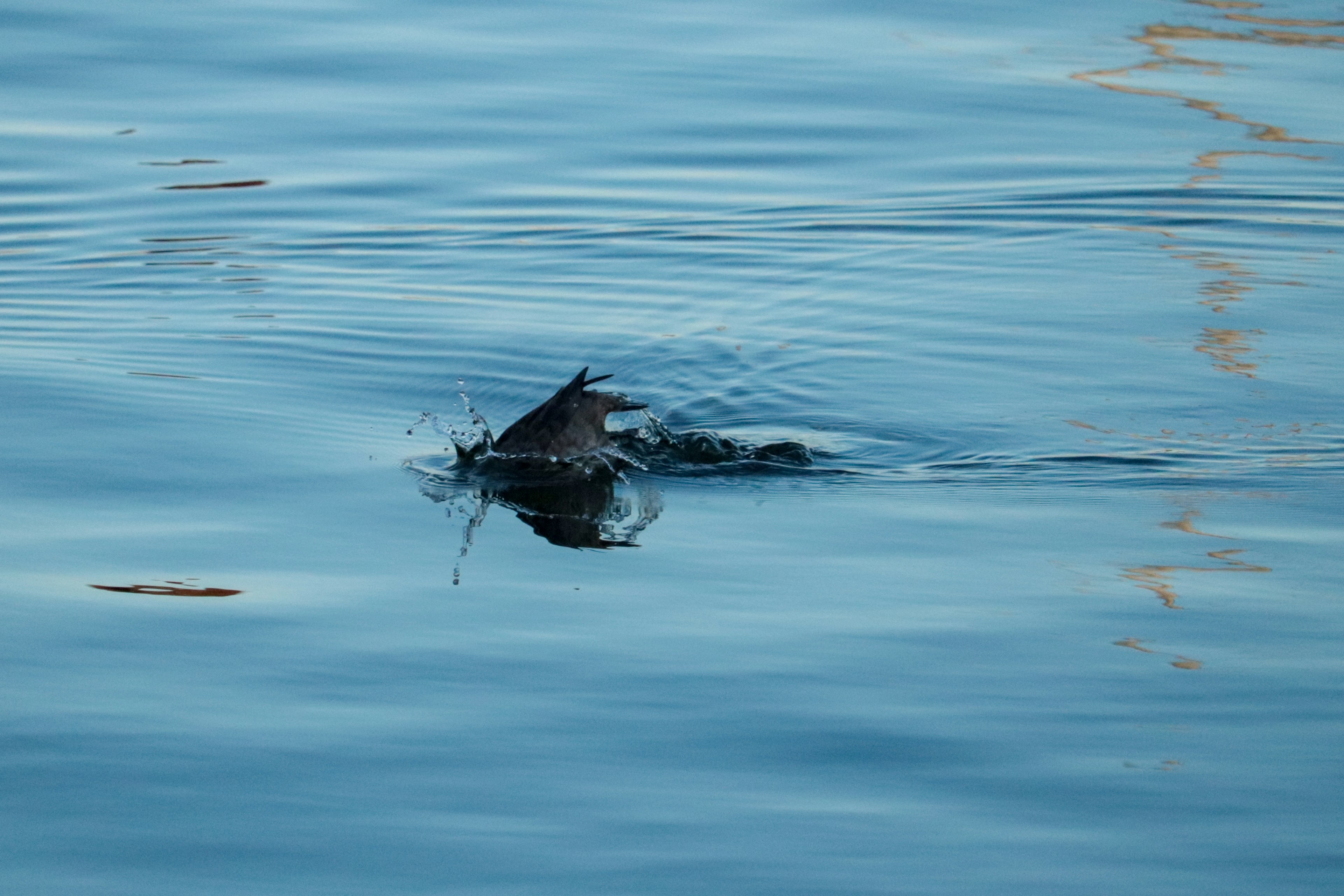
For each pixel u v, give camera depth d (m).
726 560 31.73
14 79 66.75
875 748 24.09
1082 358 44.88
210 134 62.62
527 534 33.25
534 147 62.31
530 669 26.61
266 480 36.12
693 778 23.28
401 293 51.06
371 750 23.97
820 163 61.31
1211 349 45.19
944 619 28.58
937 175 60.34
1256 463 37.12
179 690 25.81
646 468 37.81
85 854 21.34
